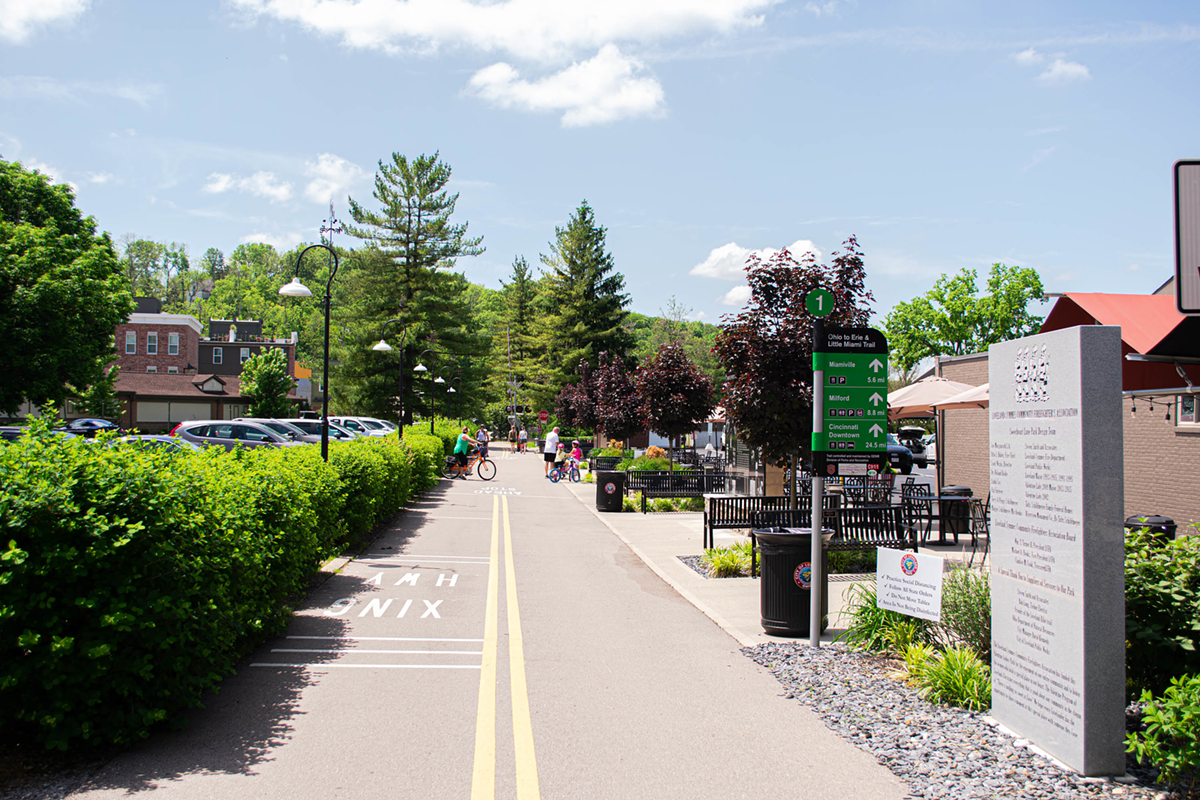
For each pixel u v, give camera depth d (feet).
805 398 41.65
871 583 29.27
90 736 15.46
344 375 175.83
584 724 18.10
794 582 26.40
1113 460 15.30
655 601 32.24
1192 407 38.58
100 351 114.32
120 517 15.74
